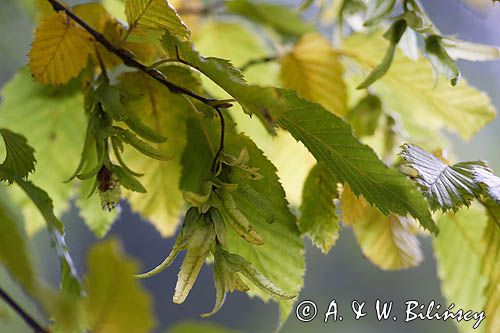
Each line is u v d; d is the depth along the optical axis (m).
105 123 0.88
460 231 0.98
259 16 1.11
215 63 0.84
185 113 0.93
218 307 0.85
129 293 0.82
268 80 1.13
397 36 0.92
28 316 0.82
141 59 0.92
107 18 0.93
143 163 0.98
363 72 1.03
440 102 1.03
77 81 1.02
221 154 0.86
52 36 0.91
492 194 0.89
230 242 0.92
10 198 1.03
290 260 0.92
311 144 0.88
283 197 0.91
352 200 0.96
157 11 0.87
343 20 1.02
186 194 0.84
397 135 1.00
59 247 0.88
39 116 1.04
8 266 0.80
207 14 1.11
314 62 1.02
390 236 0.98
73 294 0.87
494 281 0.93
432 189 0.88
